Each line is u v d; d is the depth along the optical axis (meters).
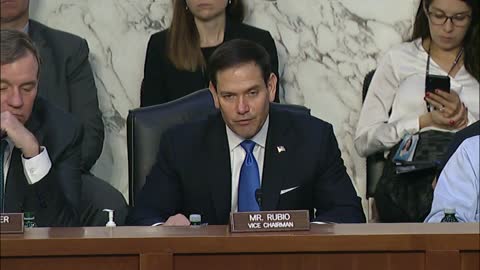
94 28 18.27
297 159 12.05
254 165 12.02
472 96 16.83
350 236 8.65
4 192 11.88
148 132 13.16
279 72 18.34
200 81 16.91
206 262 8.67
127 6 18.25
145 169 13.12
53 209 11.92
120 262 8.61
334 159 12.28
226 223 11.98
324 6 18.33
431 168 15.66
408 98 17.05
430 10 16.92
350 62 18.41
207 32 16.95
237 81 11.64
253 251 8.63
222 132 12.12
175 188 12.12
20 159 12.03
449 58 16.97
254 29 17.34
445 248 8.66
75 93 16.97
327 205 12.18
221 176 11.99
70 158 12.94
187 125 12.29
